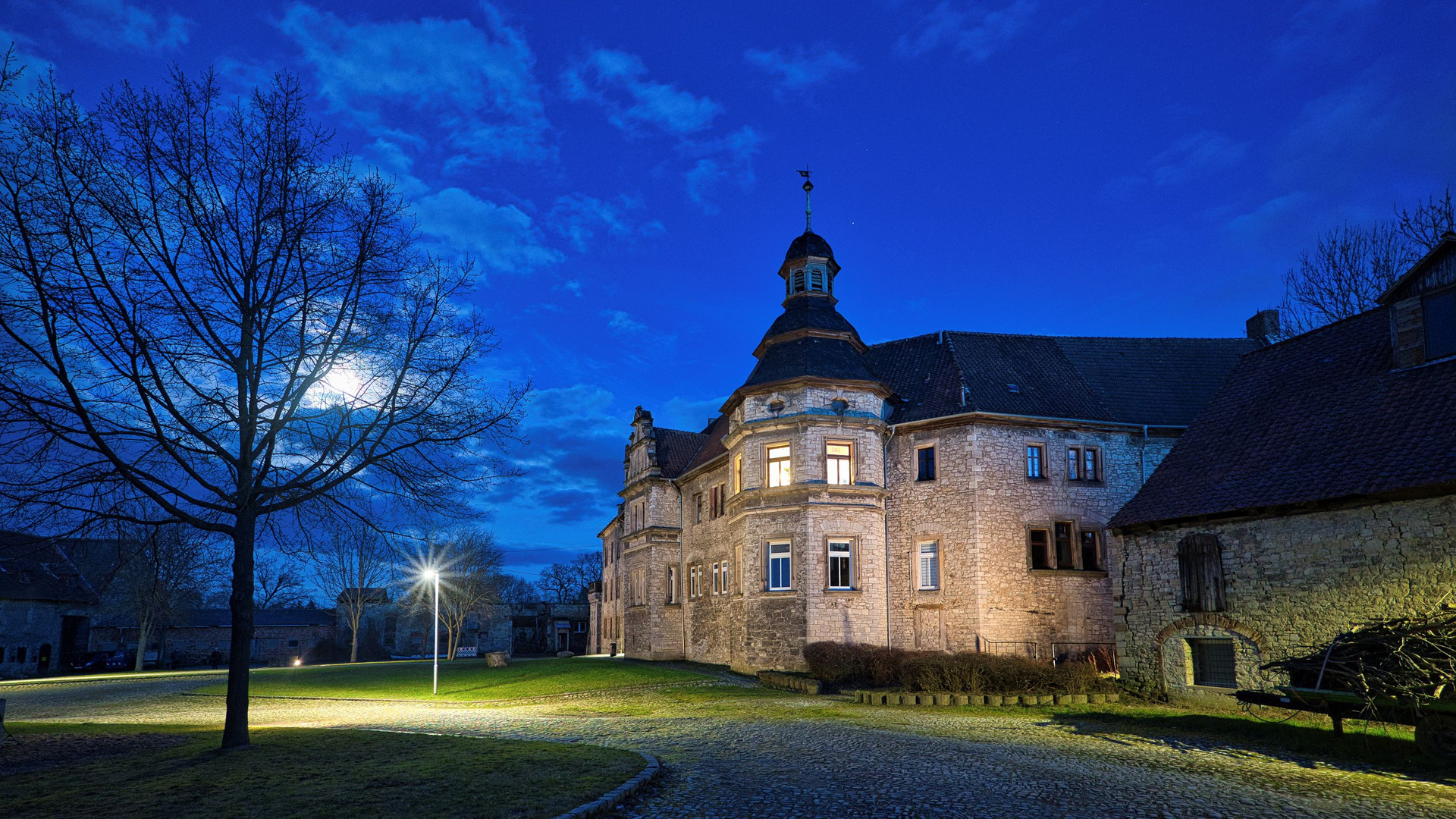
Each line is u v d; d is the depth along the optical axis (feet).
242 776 35.09
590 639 210.38
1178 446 73.36
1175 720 54.60
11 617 186.80
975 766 38.40
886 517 100.17
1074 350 114.11
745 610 97.71
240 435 46.50
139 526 47.67
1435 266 59.98
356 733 50.67
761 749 43.78
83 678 148.05
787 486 96.37
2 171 42.29
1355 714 41.50
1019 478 98.02
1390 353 63.41
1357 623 53.11
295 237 47.42
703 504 126.11
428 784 32.81
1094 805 30.78
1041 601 95.20
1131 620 69.15
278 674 137.08
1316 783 34.60
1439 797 32.12
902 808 30.50
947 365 107.86
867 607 94.94
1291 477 59.21
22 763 40.93
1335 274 108.68
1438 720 38.52
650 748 44.93
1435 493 49.98
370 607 253.65
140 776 35.60
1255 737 47.16
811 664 84.12
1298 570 57.00
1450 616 39.75
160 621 202.69
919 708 63.26
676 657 131.64
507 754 40.06
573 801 29.86
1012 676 65.31
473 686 101.91
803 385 98.53
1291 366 72.49
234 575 45.57
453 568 219.61
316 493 48.37
